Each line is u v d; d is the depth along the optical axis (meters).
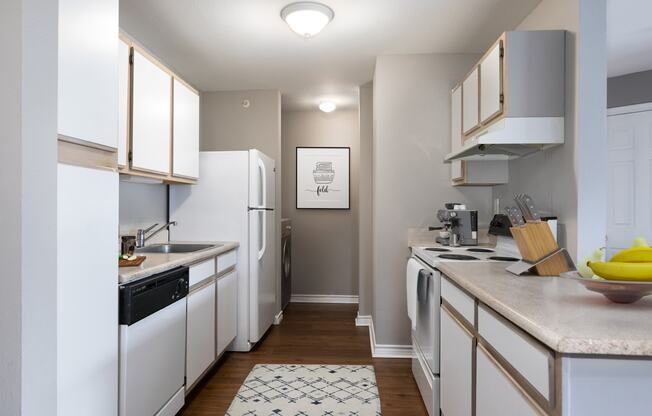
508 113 1.99
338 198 5.06
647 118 3.27
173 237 3.27
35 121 1.06
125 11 2.48
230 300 3.07
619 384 0.86
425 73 3.19
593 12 1.83
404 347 3.18
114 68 1.54
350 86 4.05
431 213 3.18
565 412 0.87
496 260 2.10
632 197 3.33
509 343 1.16
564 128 1.97
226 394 2.51
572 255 1.88
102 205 1.45
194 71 3.58
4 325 1.00
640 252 1.19
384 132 3.21
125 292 1.62
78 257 1.31
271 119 4.12
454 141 3.02
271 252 3.78
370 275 4.07
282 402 2.40
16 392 1.00
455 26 2.69
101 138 1.45
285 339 3.62
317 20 2.43
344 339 3.62
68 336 1.27
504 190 2.85
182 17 2.56
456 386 1.73
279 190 4.13
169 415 2.03
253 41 2.94
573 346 0.83
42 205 1.08
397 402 2.41
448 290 1.92
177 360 2.12
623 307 1.11
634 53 3.02
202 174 3.27
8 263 1.00
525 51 1.99
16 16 1.01
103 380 1.47
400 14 2.52
